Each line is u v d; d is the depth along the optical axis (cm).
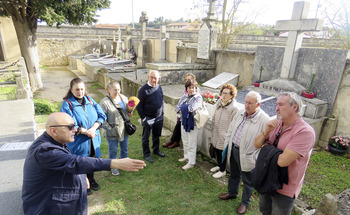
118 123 340
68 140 175
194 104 359
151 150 469
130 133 352
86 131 271
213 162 425
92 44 2098
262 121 263
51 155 157
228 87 327
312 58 513
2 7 890
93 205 303
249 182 278
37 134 508
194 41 1814
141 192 333
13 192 236
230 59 743
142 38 1256
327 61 486
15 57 1370
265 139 214
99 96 963
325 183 345
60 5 869
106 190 336
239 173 300
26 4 877
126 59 1546
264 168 196
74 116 268
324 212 223
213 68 801
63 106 267
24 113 568
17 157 313
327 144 477
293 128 190
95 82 1273
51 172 165
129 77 872
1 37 1307
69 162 158
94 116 293
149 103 398
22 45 997
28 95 716
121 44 1702
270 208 228
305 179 356
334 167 396
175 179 368
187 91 394
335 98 482
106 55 1861
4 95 731
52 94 1016
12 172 274
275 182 191
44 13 805
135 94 805
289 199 200
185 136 401
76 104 273
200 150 470
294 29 517
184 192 335
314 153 450
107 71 1143
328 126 477
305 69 531
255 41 1969
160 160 428
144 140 415
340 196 290
